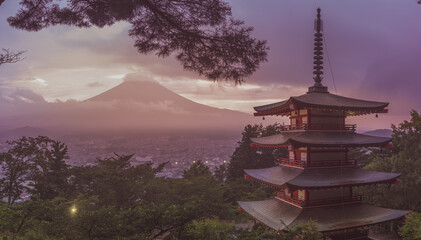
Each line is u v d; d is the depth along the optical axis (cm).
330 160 2423
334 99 2602
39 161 3900
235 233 1847
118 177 3812
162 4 759
